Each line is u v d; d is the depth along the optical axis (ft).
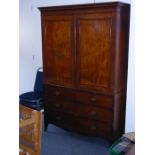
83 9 9.09
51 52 10.52
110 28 8.66
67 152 9.48
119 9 8.46
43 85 11.15
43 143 10.22
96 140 10.55
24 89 14.47
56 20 10.02
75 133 11.18
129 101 9.61
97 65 9.25
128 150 6.49
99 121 9.65
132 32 8.99
